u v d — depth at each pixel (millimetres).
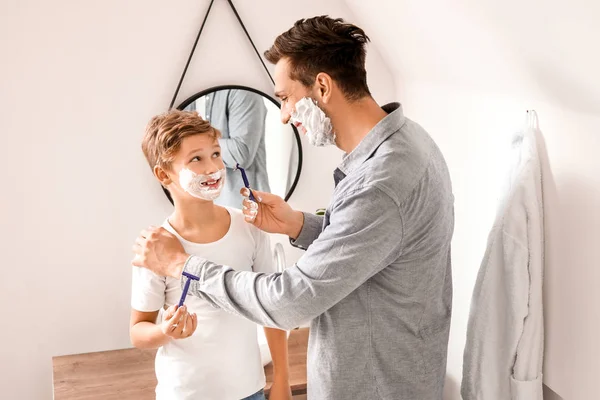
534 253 1545
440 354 1441
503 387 1613
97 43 2096
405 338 1383
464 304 2029
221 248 1513
